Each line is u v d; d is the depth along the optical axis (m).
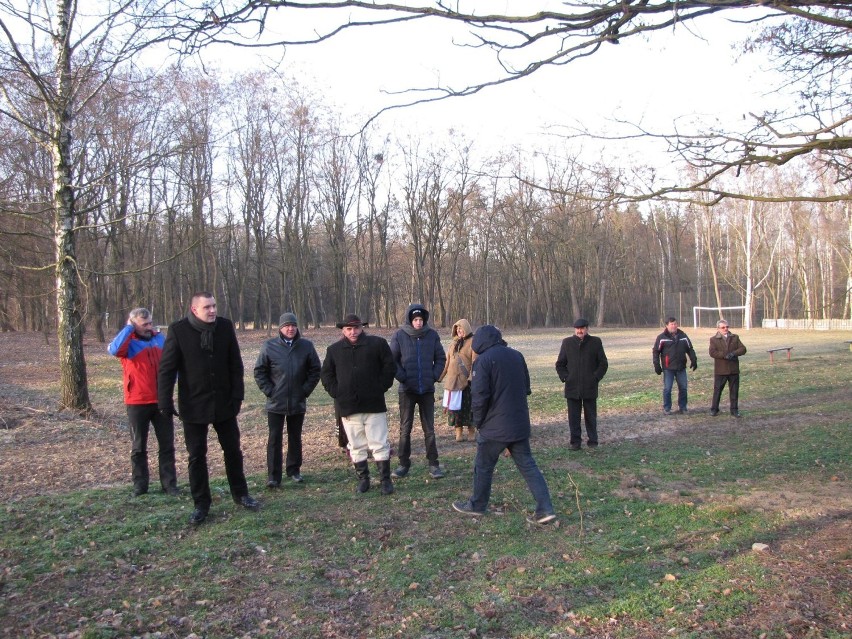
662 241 56.00
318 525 5.67
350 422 6.69
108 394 16.17
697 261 61.84
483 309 61.56
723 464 7.89
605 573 4.65
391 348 7.54
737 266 56.81
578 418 8.94
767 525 5.58
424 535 5.46
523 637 3.82
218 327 5.83
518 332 51.81
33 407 12.34
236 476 6.11
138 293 39.22
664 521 5.73
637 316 65.56
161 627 3.88
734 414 11.45
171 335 5.68
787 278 62.41
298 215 46.47
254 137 42.69
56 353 28.70
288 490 6.86
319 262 58.72
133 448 6.52
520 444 5.88
